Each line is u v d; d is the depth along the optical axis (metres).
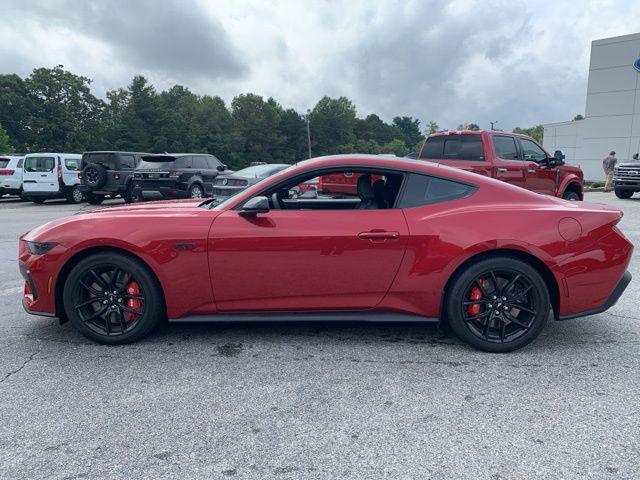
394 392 2.88
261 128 105.62
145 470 2.16
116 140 78.25
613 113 25.41
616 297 3.48
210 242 3.37
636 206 13.48
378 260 3.39
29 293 3.70
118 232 3.39
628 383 2.99
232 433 2.45
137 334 3.55
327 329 3.93
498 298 3.42
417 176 3.56
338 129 122.38
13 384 2.98
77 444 2.35
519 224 3.36
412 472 2.14
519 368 3.21
